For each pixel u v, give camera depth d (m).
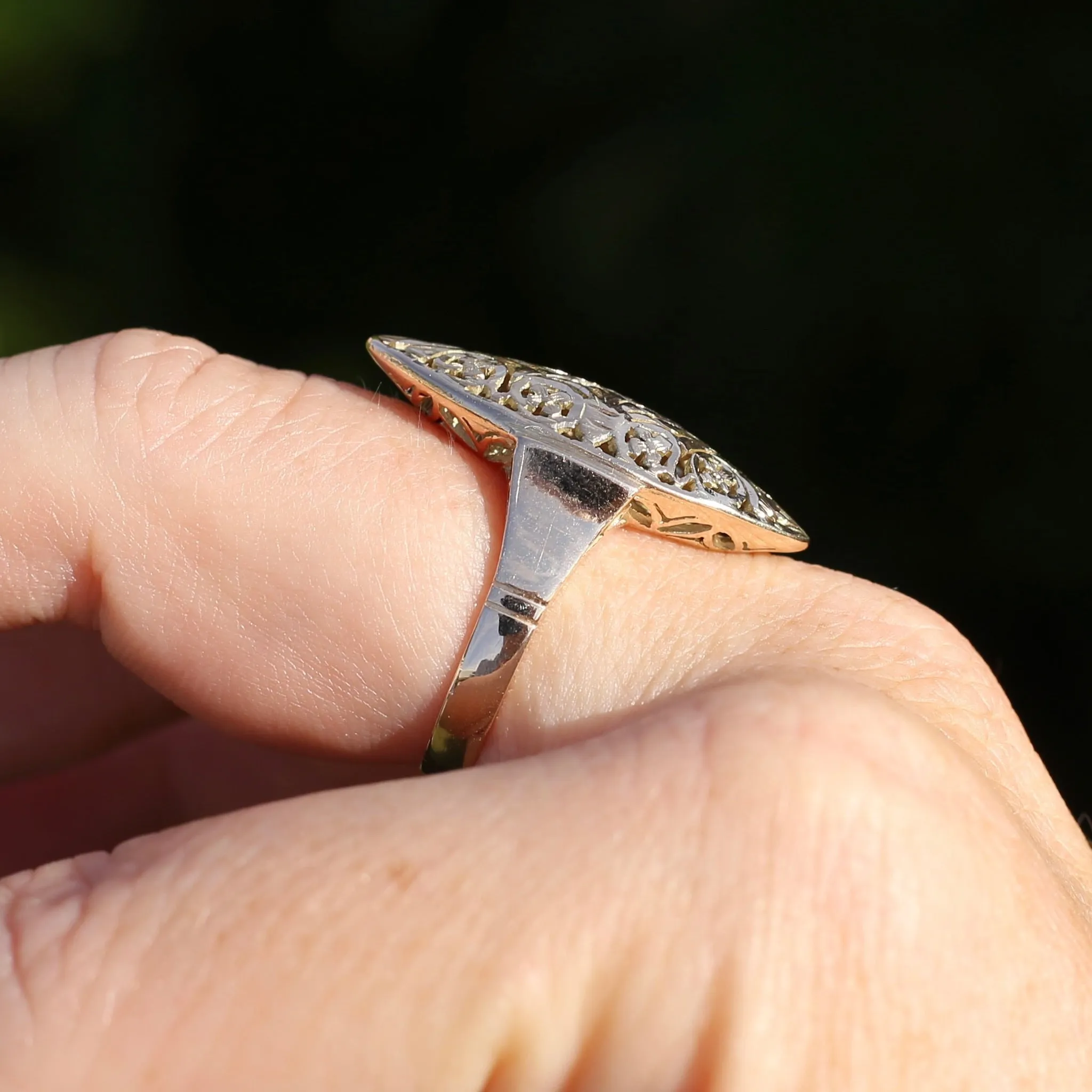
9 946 0.12
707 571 0.15
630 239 0.28
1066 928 0.12
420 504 0.14
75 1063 0.12
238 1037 0.12
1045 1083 0.12
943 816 0.12
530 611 0.14
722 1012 0.12
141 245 0.33
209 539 0.14
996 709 0.14
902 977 0.12
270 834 0.12
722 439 0.26
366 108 0.34
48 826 0.17
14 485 0.14
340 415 0.15
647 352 0.27
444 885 0.12
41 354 0.15
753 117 0.27
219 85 0.35
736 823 0.12
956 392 0.24
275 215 0.34
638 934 0.12
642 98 0.30
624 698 0.14
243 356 0.32
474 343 0.31
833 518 0.25
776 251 0.26
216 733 0.17
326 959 0.12
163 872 0.12
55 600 0.15
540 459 0.14
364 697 0.15
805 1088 0.12
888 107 0.26
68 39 0.33
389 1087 0.12
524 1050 0.12
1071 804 0.22
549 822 0.12
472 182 0.32
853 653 0.14
